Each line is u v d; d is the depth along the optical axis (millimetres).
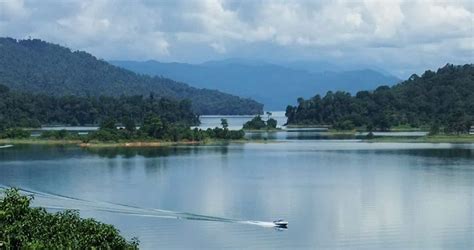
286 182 186625
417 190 171625
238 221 133250
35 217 69688
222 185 180125
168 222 132000
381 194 165500
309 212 142250
